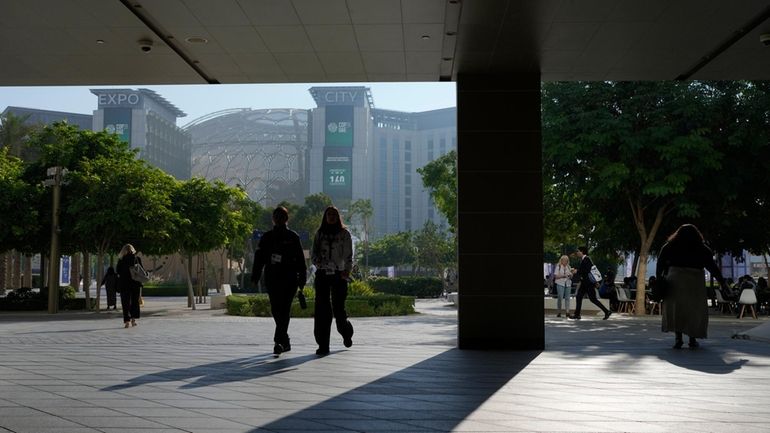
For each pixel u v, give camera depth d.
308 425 4.98
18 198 27.31
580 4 8.63
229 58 11.02
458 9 8.80
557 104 23.89
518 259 11.07
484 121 11.30
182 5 8.85
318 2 8.68
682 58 10.77
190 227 31.52
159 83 12.58
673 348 11.22
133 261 17.08
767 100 23.78
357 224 128.88
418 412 5.50
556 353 10.31
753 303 23.34
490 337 10.98
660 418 5.28
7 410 5.54
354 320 20.56
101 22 9.48
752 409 5.69
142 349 10.86
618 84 23.62
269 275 10.05
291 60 11.07
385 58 10.84
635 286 30.33
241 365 8.65
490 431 4.80
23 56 11.02
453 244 70.50
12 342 12.24
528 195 11.16
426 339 13.09
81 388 6.71
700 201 25.03
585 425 5.01
